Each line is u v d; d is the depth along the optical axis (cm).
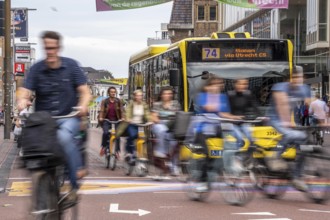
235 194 1106
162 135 1504
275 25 5841
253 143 1187
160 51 2141
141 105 1611
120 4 2567
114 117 1816
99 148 2798
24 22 5662
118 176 1622
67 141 731
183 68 1708
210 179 1152
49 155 662
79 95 772
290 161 1158
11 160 2053
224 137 1169
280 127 1168
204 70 1716
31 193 666
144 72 2297
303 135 1152
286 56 1755
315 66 5388
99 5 2556
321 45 5094
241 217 971
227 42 1733
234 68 1730
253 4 2586
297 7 5588
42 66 756
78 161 748
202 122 1202
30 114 682
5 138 3456
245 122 1212
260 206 1095
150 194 1259
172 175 1498
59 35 750
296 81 1176
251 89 1727
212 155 1155
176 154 1492
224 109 1234
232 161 1135
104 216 979
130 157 1630
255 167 1179
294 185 1155
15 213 1000
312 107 2805
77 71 763
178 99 1712
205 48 1722
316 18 5116
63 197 732
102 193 1272
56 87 756
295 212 1023
